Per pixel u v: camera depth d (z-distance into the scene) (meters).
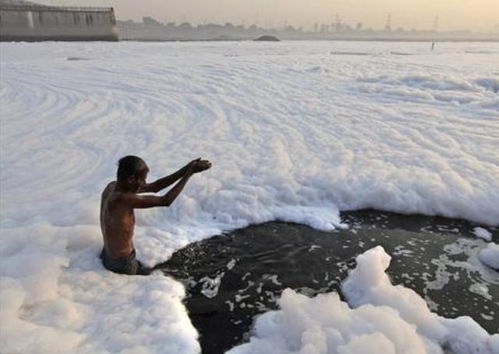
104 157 6.75
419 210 5.03
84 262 3.83
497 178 5.40
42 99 11.24
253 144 7.11
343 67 17.25
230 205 4.96
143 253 4.11
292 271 4.00
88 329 3.02
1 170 6.26
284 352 2.88
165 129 8.27
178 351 2.91
